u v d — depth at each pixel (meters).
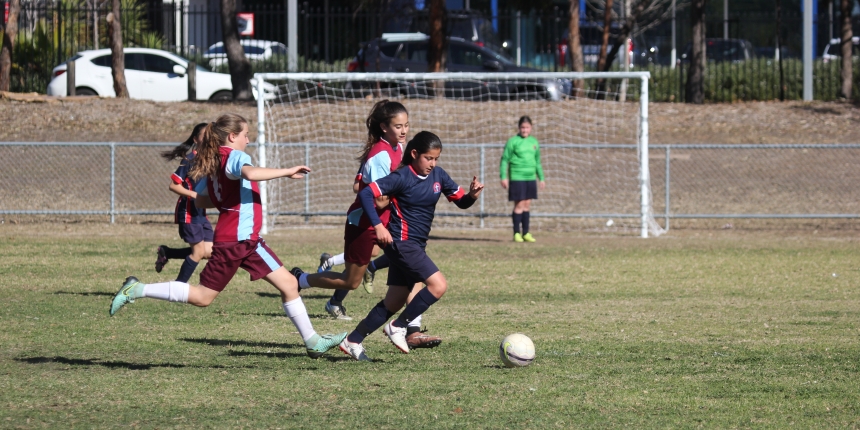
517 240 54.12
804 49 91.06
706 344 26.05
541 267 43.38
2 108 79.06
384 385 21.05
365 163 24.70
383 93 89.00
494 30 120.62
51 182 67.19
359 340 23.62
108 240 52.44
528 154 53.34
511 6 111.25
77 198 64.88
